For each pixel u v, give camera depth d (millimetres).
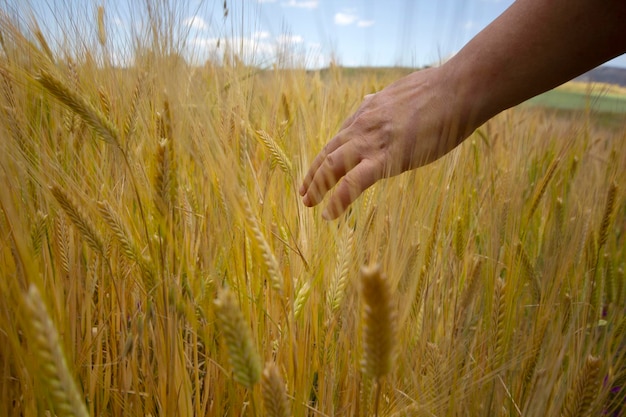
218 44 540
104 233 389
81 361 320
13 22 435
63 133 461
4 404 264
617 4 305
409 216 363
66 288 371
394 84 401
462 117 369
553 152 838
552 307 409
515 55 345
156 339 320
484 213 573
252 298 326
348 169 374
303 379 311
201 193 427
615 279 505
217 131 409
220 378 342
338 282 337
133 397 349
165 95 360
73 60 496
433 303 398
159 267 299
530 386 351
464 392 336
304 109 659
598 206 568
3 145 333
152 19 418
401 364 353
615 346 423
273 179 462
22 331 298
